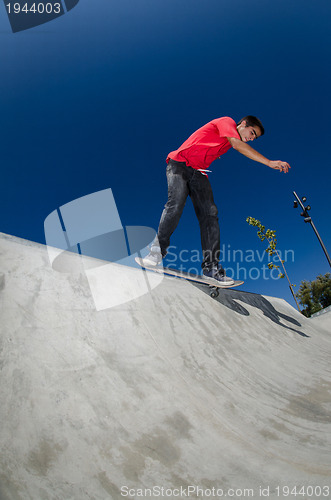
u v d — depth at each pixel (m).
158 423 1.20
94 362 1.35
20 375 1.10
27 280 1.51
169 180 2.65
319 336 4.30
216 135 2.52
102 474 0.93
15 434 0.93
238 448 1.17
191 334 2.21
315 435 1.33
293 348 3.03
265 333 3.09
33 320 1.34
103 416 1.13
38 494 0.80
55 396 1.10
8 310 1.29
